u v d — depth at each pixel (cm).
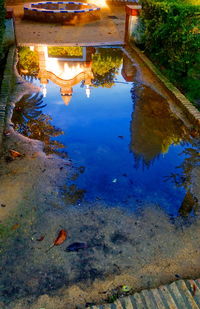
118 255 303
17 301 260
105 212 354
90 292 270
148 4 813
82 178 407
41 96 644
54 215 346
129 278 282
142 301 250
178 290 260
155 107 609
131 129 531
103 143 488
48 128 526
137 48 940
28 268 287
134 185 398
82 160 445
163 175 419
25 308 255
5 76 688
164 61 771
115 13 1555
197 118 522
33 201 364
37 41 1008
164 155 462
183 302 249
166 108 604
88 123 546
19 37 1041
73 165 432
